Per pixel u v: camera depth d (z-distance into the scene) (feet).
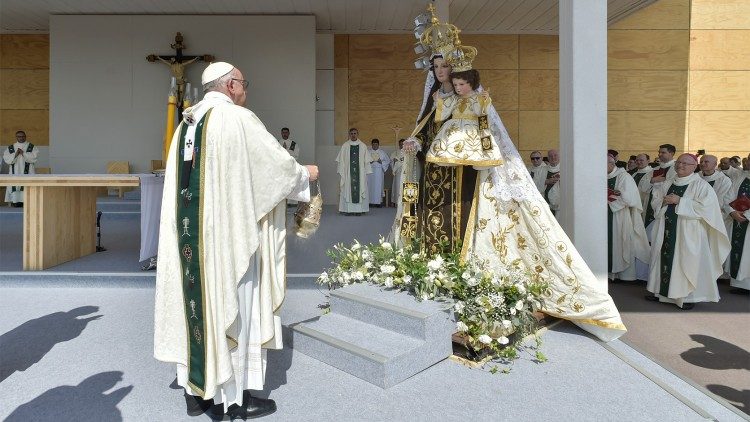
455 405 8.52
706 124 42.55
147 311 14.02
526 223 12.32
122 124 39.96
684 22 42.09
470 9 37.96
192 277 7.68
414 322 10.21
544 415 8.19
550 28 42.55
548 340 11.73
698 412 8.29
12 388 9.13
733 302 17.63
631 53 42.52
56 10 38.86
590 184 12.95
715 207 16.29
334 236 25.95
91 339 11.71
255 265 8.11
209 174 7.67
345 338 10.34
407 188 12.87
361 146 37.81
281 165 8.03
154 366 10.18
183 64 39.04
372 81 44.37
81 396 8.84
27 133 43.32
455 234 12.66
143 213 17.01
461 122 11.96
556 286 11.94
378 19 40.73
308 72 40.06
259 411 8.13
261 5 38.01
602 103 12.94
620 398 8.82
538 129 44.37
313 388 9.19
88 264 18.54
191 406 8.24
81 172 39.99
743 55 42.04
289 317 13.16
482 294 10.62
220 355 7.45
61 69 39.78
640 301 17.69
